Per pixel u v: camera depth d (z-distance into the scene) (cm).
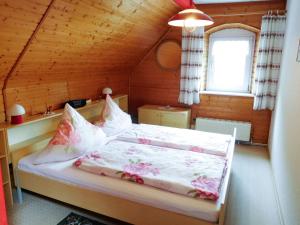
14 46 218
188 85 445
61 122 269
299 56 232
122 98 478
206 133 333
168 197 185
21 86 276
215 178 201
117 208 204
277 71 384
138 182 203
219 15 416
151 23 373
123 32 337
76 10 232
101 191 207
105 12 267
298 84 227
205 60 459
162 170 214
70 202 227
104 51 351
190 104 454
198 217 175
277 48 377
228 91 462
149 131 340
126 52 410
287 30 338
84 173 221
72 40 272
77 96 369
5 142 233
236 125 429
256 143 438
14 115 248
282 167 264
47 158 240
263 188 290
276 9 384
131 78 514
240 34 430
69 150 251
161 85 489
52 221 224
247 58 436
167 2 333
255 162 363
